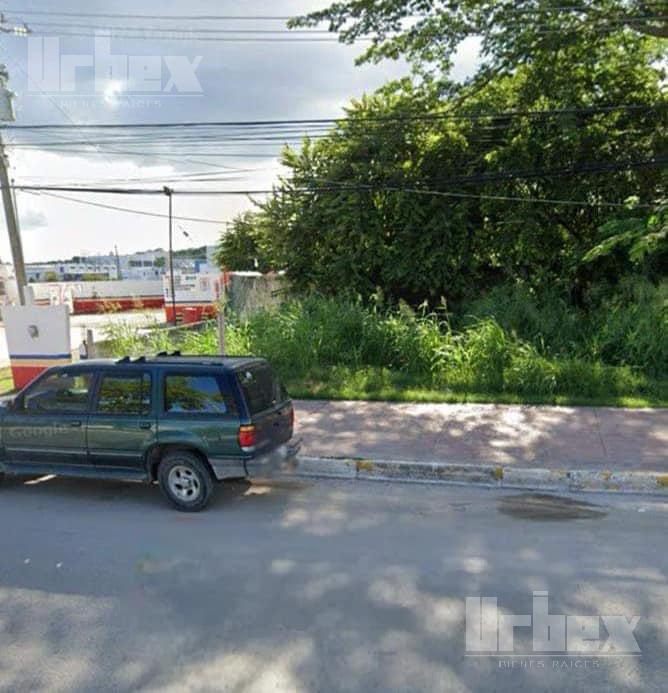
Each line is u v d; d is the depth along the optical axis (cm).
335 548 459
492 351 1055
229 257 3241
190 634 343
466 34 1470
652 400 897
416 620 353
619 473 601
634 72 1546
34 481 652
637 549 449
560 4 1365
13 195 1428
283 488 619
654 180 1505
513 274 1645
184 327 1391
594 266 1540
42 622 360
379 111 1670
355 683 296
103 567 432
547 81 1540
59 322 1163
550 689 291
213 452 539
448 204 1645
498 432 771
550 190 1597
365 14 1406
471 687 292
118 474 575
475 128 1625
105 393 578
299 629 345
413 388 1030
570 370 977
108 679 304
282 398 615
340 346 1213
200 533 494
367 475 659
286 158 1803
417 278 1652
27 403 609
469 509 548
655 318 1086
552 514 531
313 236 1803
